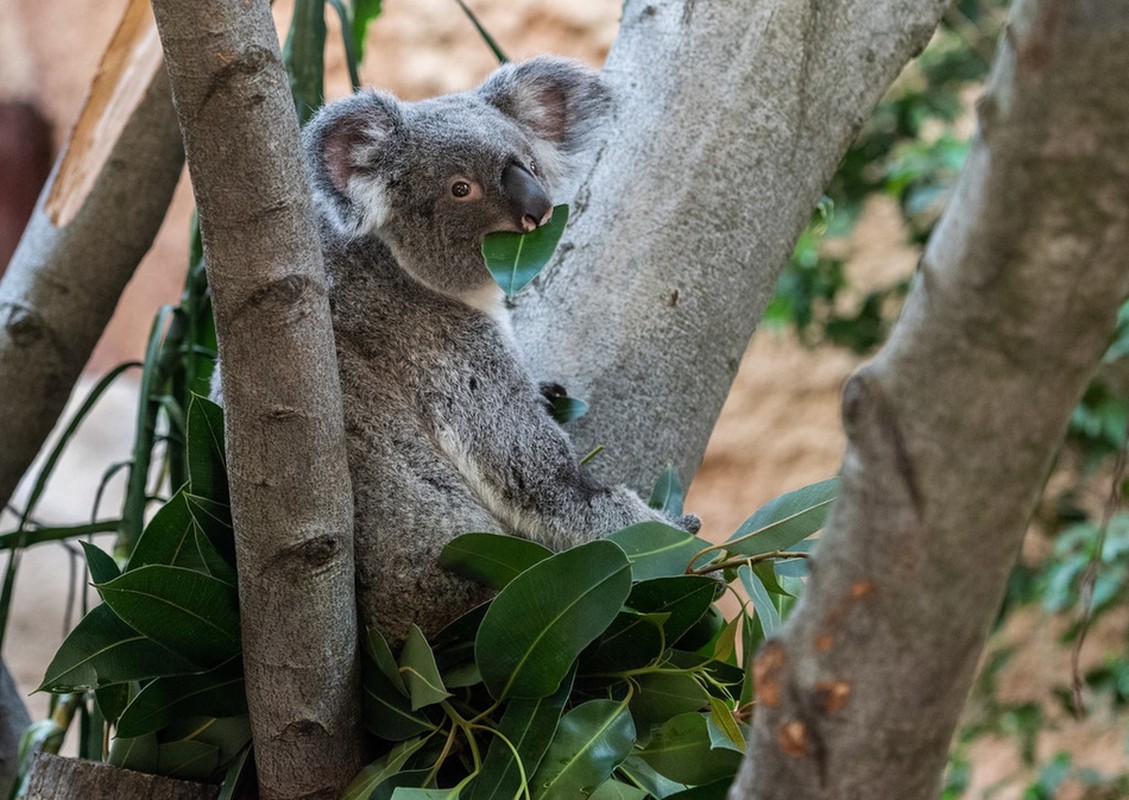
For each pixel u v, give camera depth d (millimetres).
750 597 2455
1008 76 1346
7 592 3699
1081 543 6020
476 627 2664
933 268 1454
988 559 1520
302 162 2166
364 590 2889
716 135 3447
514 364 3256
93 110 3947
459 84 9984
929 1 3744
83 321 3932
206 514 2539
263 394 2193
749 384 9680
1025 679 8227
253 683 2471
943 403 1461
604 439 3254
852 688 1598
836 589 1581
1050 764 6574
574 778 2371
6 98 10469
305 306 2172
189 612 2484
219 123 2033
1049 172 1330
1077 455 6547
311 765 2539
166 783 2641
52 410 3945
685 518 3062
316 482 2279
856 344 7203
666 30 3594
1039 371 1419
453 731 2520
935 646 1559
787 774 1670
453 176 3326
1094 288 1369
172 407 3807
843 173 6910
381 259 3330
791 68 3533
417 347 3213
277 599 2355
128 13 3941
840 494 1592
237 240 2107
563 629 2371
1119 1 1264
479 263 3340
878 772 1636
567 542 3070
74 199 3920
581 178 3520
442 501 3004
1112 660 6492
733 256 3420
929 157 6391
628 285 3340
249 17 2021
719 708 2430
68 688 2531
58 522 9320
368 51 10000
